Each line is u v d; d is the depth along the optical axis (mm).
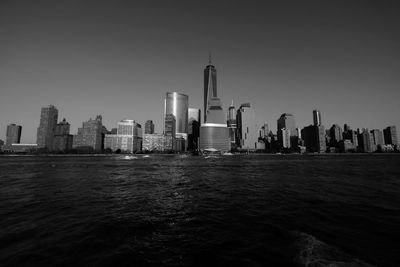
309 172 61031
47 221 16062
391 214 17766
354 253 10484
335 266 9172
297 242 11852
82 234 13383
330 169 72062
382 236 12781
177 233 13547
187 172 63344
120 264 9672
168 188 33281
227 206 21109
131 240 12430
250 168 79125
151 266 9516
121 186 35406
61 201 23484
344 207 20328
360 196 25984
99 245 11727
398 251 10750
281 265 9414
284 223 15422
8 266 9500
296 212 18531
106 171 66562
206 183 39094
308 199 24297
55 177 49375
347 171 63812
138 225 15164
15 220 16312
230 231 13875
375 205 21109
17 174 56719
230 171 66188
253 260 9898
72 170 70375
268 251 10805
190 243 11953
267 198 25047
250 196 26391
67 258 10227
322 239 12344
